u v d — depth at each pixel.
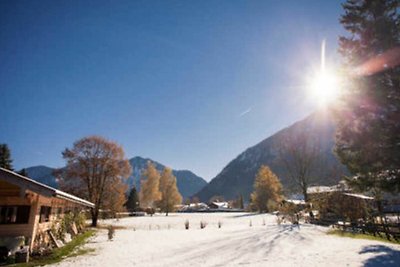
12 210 14.27
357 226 22.33
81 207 34.03
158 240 22.22
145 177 86.50
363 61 15.48
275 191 75.81
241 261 12.35
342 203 29.48
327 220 30.64
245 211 100.38
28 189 12.02
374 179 14.95
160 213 89.31
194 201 167.75
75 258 14.27
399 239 17.11
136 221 51.19
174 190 84.12
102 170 38.44
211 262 12.50
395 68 14.90
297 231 24.98
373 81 15.16
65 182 37.69
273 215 63.31
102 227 37.12
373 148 14.58
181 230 32.41
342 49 16.91
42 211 16.47
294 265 10.81
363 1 16.80
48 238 17.42
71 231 23.97
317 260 11.48
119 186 39.53
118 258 14.32
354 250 13.24
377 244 14.84
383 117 14.77
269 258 12.67
